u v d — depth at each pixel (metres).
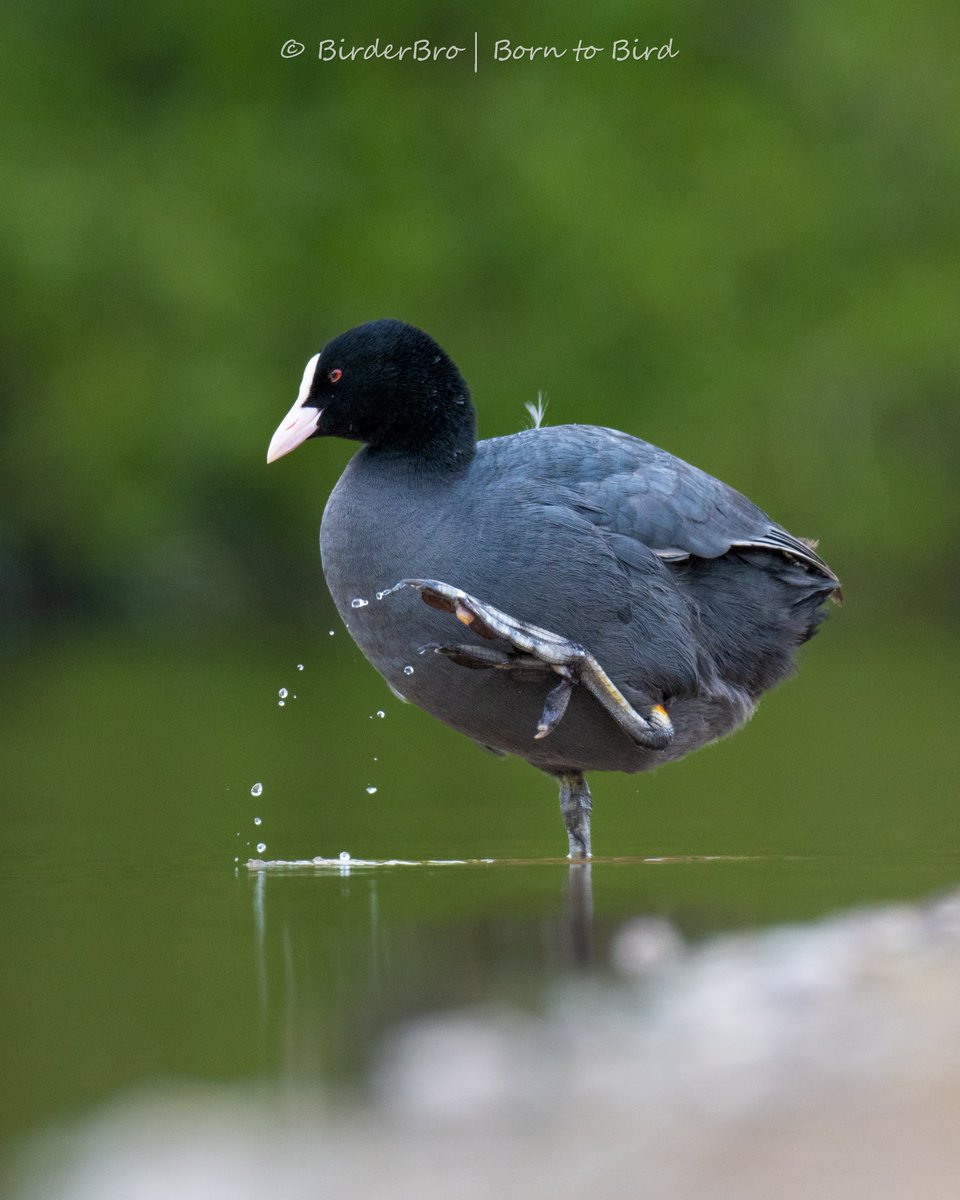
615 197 32.78
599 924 6.77
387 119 32.41
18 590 30.30
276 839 9.84
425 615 8.25
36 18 31.81
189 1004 5.72
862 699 18.36
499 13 33.25
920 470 34.84
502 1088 4.34
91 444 29.95
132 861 9.01
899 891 7.50
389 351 8.49
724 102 34.06
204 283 30.06
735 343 33.47
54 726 16.12
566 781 9.26
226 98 32.44
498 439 8.80
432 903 7.50
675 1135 3.85
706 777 12.99
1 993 5.96
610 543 8.41
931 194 34.56
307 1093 4.59
